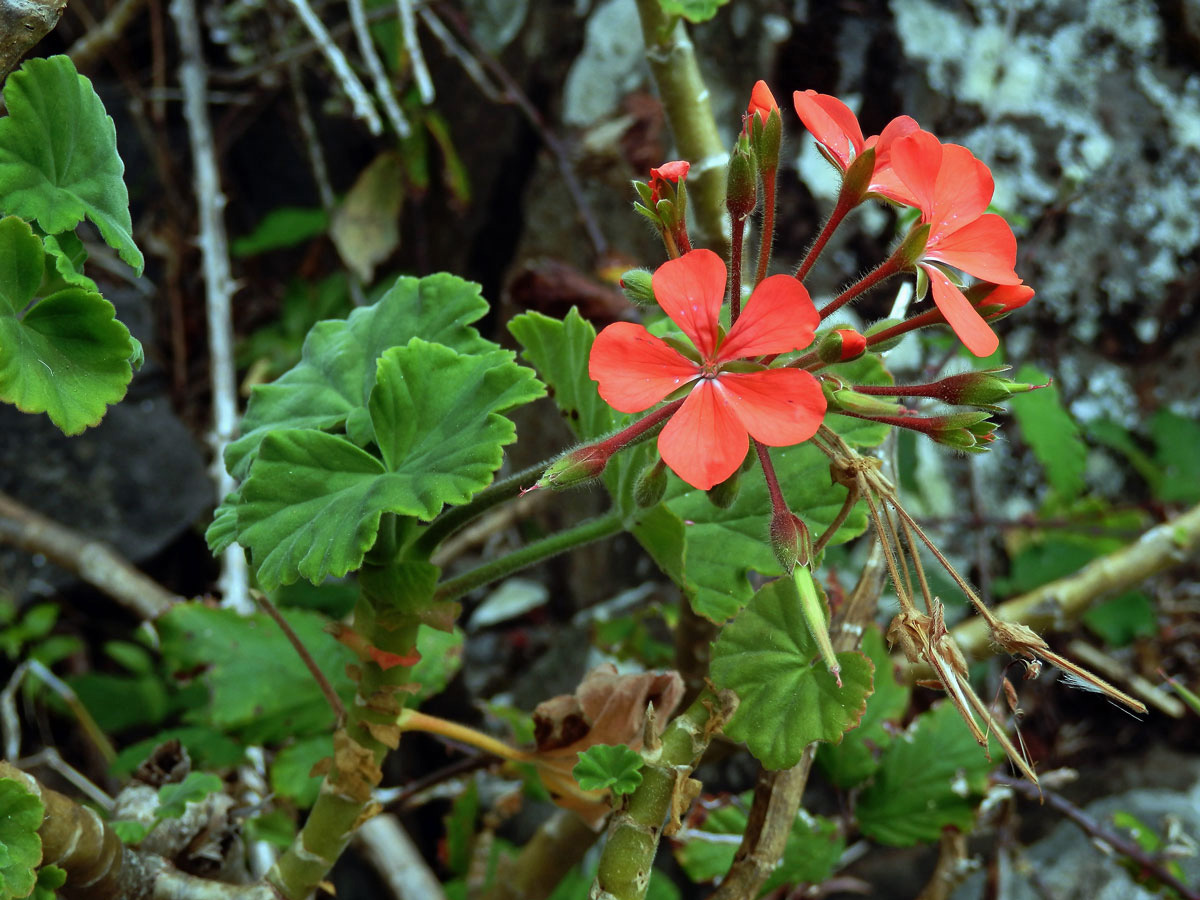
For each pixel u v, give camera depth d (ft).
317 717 2.04
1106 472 3.30
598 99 3.66
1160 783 2.94
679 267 1.33
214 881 1.66
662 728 1.59
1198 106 3.19
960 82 3.15
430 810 3.50
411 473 1.44
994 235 1.40
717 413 1.32
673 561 1.52
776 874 1.86
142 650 3.58
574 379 1.59
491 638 3.96
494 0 3.93
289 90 4.80
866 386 1.42
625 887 1.45
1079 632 3.16
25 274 1.37
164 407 4.23
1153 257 3.22
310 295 4.58
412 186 3.87
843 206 1.41
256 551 1.45
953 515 3.18
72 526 3.90
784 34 3.10
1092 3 3.18
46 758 2.58
